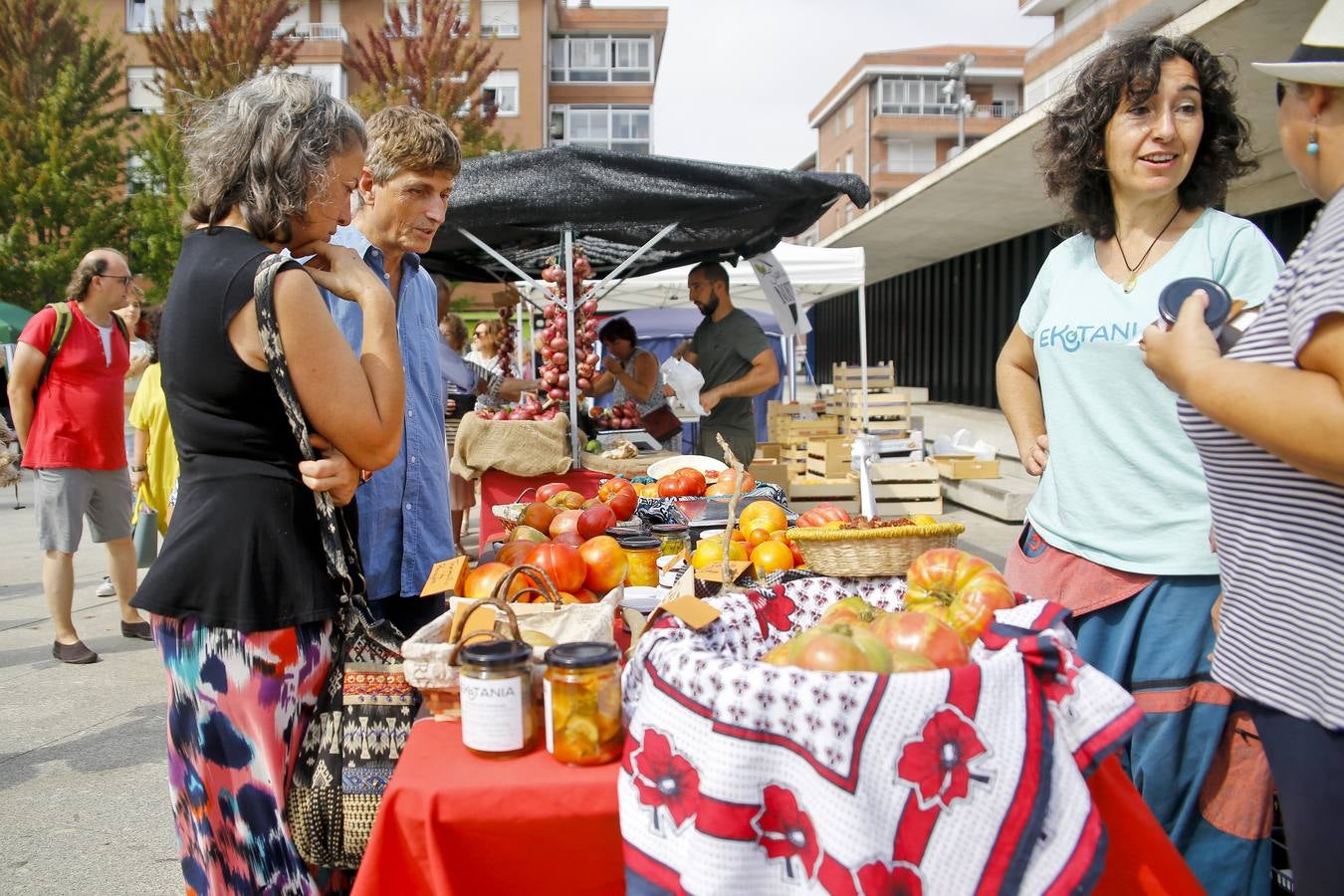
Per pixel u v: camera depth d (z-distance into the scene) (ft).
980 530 27.66
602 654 5.07
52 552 15.79
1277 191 29.96
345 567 5.92
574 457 16.83
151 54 70.69
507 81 115.34
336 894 6.21
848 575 6.68
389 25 76.79
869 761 4.38
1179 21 19.06
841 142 194.80
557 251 21.33
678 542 9.71
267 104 5.87
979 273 59.77
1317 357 4.32
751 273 32.86
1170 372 4.98
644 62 139.03
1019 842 4.42
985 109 177.27
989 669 4.68
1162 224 7.27
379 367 5.96
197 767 5.74
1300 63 4.50
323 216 6.10
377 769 5.78
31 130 83.05
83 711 13.91
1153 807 6.83
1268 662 4.91
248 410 5.71
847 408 32.60
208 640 5.61
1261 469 4.87
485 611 5.82
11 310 57.11
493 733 5.08
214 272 5.64
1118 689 4.90
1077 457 7.23
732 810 4.46
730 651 5.98
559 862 4.96
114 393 16.16
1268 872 6.65
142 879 9.32
